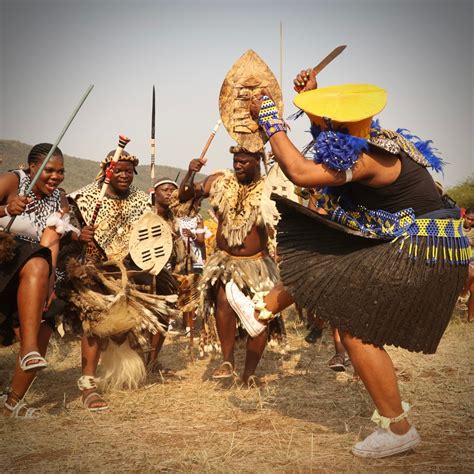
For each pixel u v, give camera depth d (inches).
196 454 133.9
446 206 133.6
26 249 158.6
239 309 143.6
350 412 164.7
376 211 128.6
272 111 130.2
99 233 204.1
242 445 140.3
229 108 209.8
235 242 207.6
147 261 205.8
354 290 123.6
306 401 176.2
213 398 183.3
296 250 132.0
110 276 192.5
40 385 202.5
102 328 176.4
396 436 128.8
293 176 124.6
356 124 123.3
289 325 313.3
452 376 199.6
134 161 208.1
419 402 170.2
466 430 147.8
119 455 136.3
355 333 123.5
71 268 177.0
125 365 191.6
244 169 211.0
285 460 130.0
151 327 184.1
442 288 124.8
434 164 134.0
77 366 230.1
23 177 174.9
